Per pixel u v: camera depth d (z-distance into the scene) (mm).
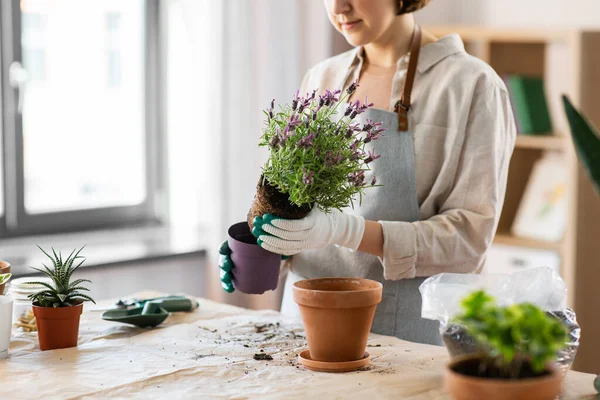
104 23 3441
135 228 3633
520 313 980
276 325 1822
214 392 1362
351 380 1415
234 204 3314
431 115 1892
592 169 1370
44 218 3354
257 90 3326
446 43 1941
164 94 3629
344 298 1449
